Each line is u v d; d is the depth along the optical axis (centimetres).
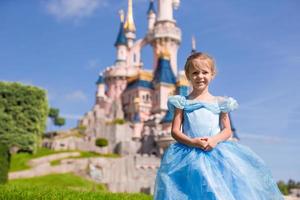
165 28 11438
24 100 5109
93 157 7462
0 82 5053
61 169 6606
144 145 9162
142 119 10462
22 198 1090
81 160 6994
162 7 11762
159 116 9881
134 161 7650
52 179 5766
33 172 6212
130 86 11456
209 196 603
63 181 5697
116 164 7338
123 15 12775
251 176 668
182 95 760
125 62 12100
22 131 5009
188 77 759
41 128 5238
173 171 652
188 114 732
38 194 1216
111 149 9269
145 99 10831
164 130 8719
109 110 11575
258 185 661
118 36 12450
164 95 10344
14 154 7475
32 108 5131
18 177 5997
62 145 8825
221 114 743
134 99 10844
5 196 1088
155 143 8894
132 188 6525
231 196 616
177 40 11512
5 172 3175
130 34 12875
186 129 732
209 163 657
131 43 12862
